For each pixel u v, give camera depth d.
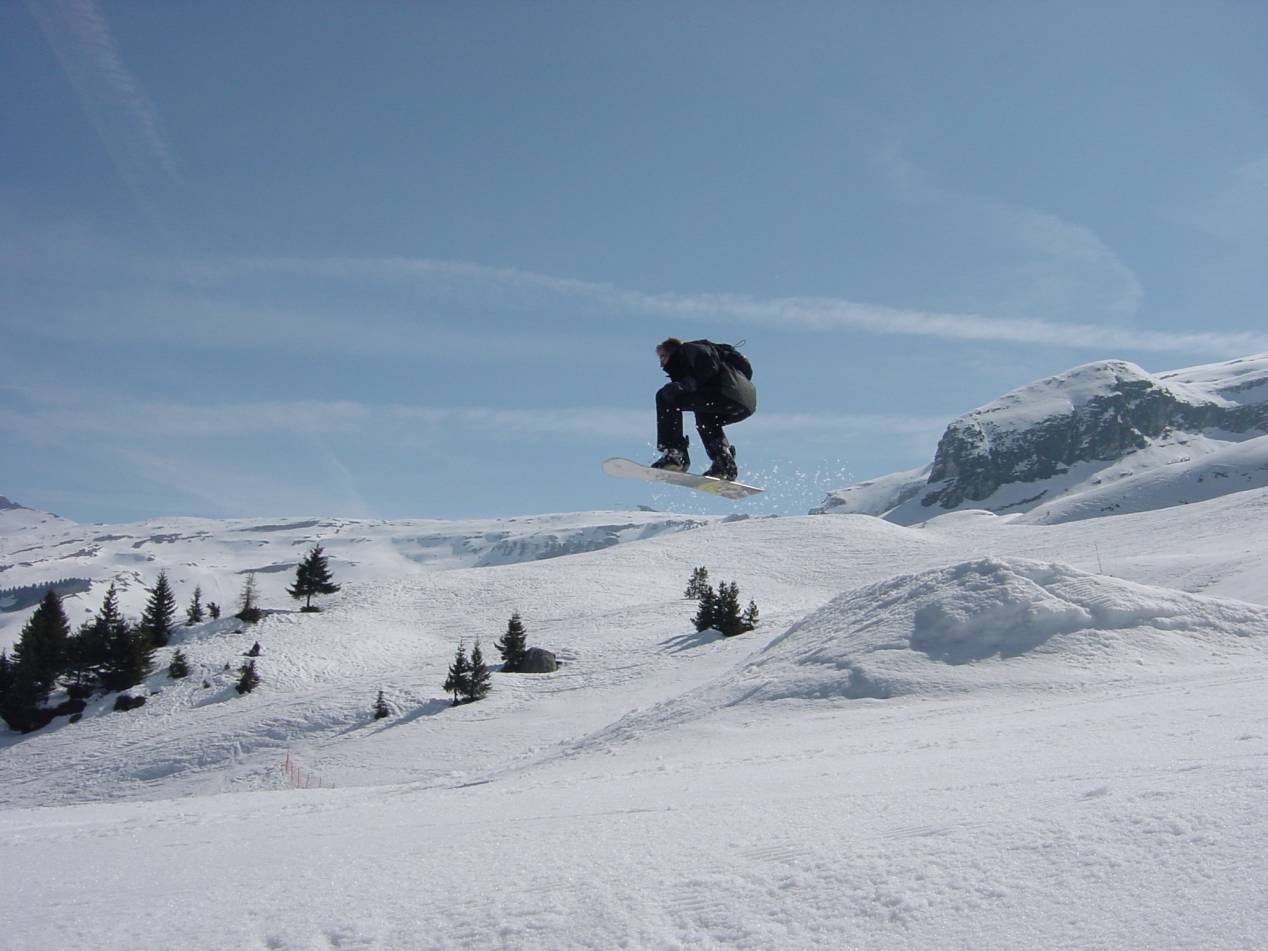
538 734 35.91
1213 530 70.88
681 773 12.38
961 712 16.45
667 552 93.88
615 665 47.81
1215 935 3.41
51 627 55.81
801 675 20.78
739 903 4.54
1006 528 100.12
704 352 8.39
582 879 5.30
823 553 91.12
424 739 37.81
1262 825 4.31
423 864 6.36
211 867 7.55
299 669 55.91
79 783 40.78
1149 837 4.43
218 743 42.31
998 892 4.12
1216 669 17.03
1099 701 14.58
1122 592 20.53
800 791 8.05
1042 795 5.87
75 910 6.16
